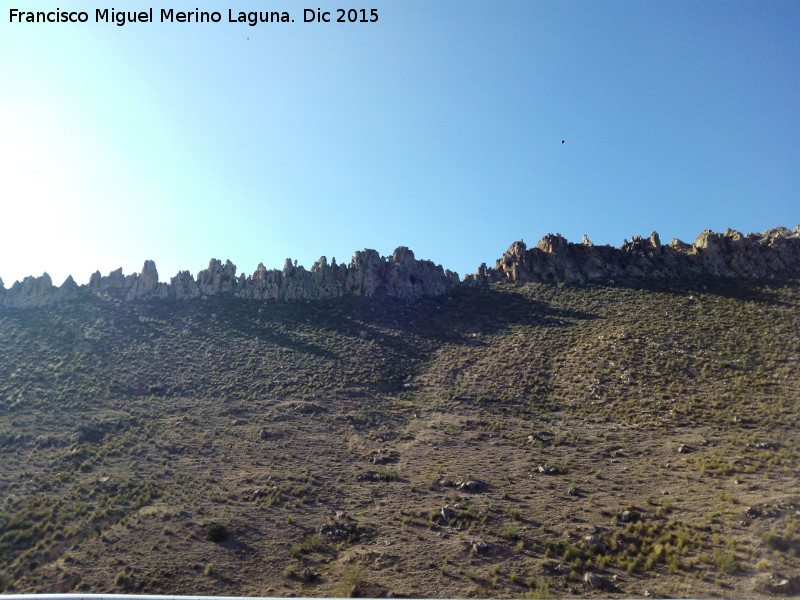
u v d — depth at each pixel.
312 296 76.44
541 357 57.28
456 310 73.25
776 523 24.86
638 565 23.48
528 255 83.62
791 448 33.91
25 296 71.88
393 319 70.81
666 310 64.25
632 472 33.72
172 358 58.66
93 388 51.16
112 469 36.56
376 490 33.50
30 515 30.28
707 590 20.73
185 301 73.06
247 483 34.53
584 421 43.69
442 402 50.06
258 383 53.62
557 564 24.14
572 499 30.62
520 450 39.16
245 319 69.12
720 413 41.38
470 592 22.41
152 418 45.78
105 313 68.44
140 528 29.02
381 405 49.88
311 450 40.12
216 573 24.95
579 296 72.56
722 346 53.59
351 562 25.62
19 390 49.94
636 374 50.12
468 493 32.38
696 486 30.55
